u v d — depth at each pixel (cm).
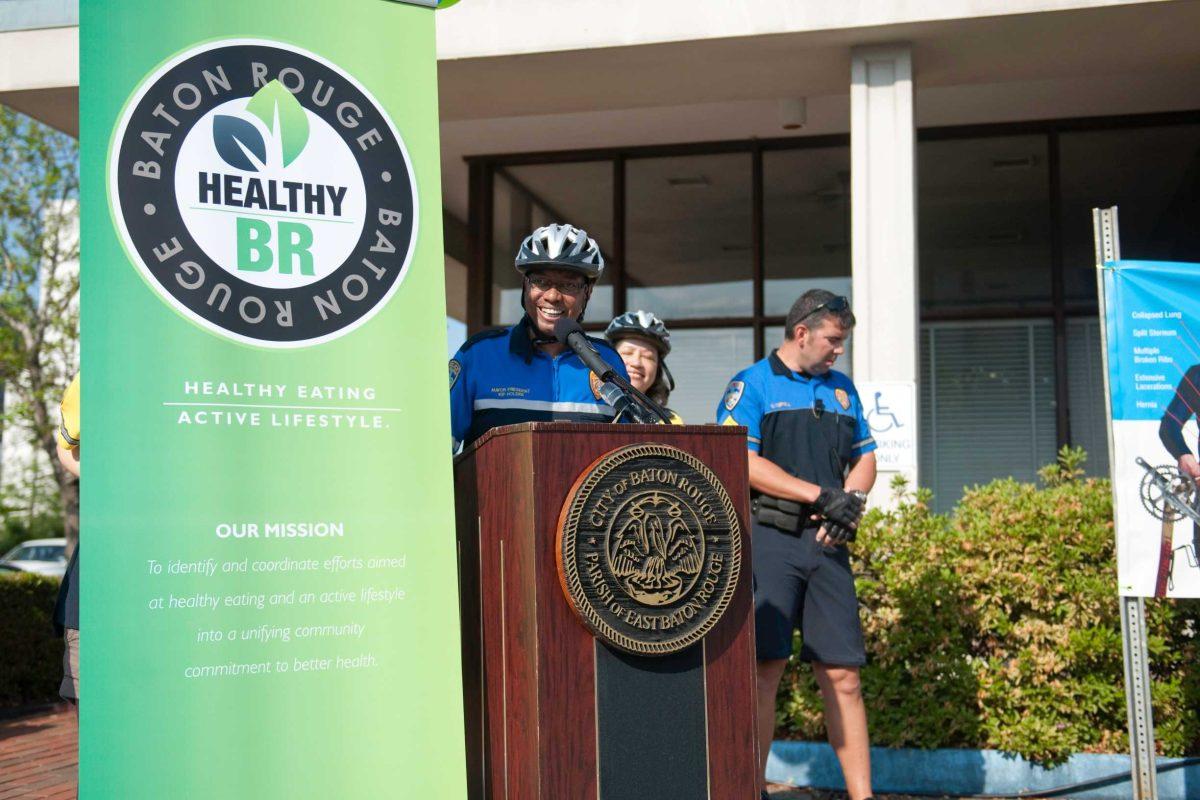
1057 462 940
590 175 1038
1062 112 938
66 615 345
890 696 503
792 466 421
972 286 970
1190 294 414
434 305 262
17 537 2520
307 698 240
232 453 240
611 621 239
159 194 242
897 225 695
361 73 262
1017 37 693
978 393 962
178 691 231
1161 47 707
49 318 1530
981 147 973
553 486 241
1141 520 413
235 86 251
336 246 254
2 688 751
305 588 242
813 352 426
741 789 249
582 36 704
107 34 243
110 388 233
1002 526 515
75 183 1529
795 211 1002
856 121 705
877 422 681
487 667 260
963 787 497
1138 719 416
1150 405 414
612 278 1027
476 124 959
